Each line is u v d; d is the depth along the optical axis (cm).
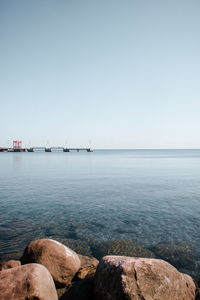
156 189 1928
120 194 1702
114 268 377
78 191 1827
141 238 855
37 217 1119
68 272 501
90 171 3578
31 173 3244
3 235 877
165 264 398
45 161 6312
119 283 347
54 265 494
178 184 2220
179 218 1106
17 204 1384
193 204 1393
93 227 977
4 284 334
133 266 371
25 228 960
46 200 1496
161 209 1274
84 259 612
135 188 1981
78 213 1191
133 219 1091
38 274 363
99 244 799
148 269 370
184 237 866
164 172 3412
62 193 1738
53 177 2770
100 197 1591
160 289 348
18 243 802
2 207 1310
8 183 2266
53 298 363
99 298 365
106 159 7756
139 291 336
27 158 8050
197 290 405
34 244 530
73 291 430
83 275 518
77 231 928
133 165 4944
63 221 1057
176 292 361
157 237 866
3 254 711
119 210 1250
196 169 3944
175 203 1416
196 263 666
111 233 907
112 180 2506
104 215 1155
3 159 7188
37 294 327
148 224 1017
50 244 531
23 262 509
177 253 730
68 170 3738
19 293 324
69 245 789
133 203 1415
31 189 1916
